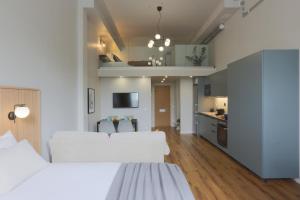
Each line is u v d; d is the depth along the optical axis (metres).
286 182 3.46
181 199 1.61
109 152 3.36
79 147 3.35
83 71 4.75
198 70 7.23
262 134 3.44
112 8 5.82
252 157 3.76
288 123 3.43
